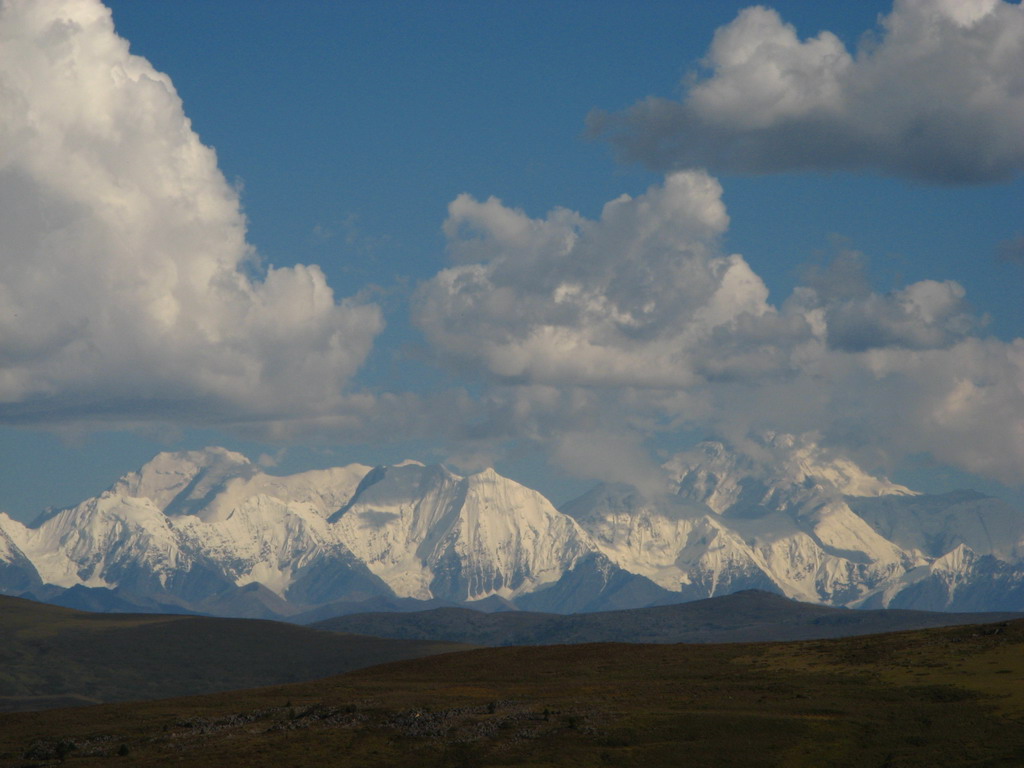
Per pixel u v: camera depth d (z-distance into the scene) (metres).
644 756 158.50
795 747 159.12
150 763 168.88
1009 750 149.25
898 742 157.62
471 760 161.38
